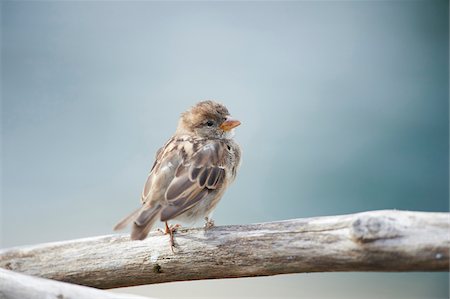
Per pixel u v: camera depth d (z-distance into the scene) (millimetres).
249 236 6445
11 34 16469
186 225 8039
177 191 7449
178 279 6906
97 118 15297
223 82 15867
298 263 6219
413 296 11523
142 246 6941
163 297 11000
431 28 16531
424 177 14359
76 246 7168
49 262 7203
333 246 6004
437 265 5664
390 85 15977
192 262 6727
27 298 6152
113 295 6102
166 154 7957
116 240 7062
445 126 15125
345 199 14125
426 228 5676
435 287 11750
